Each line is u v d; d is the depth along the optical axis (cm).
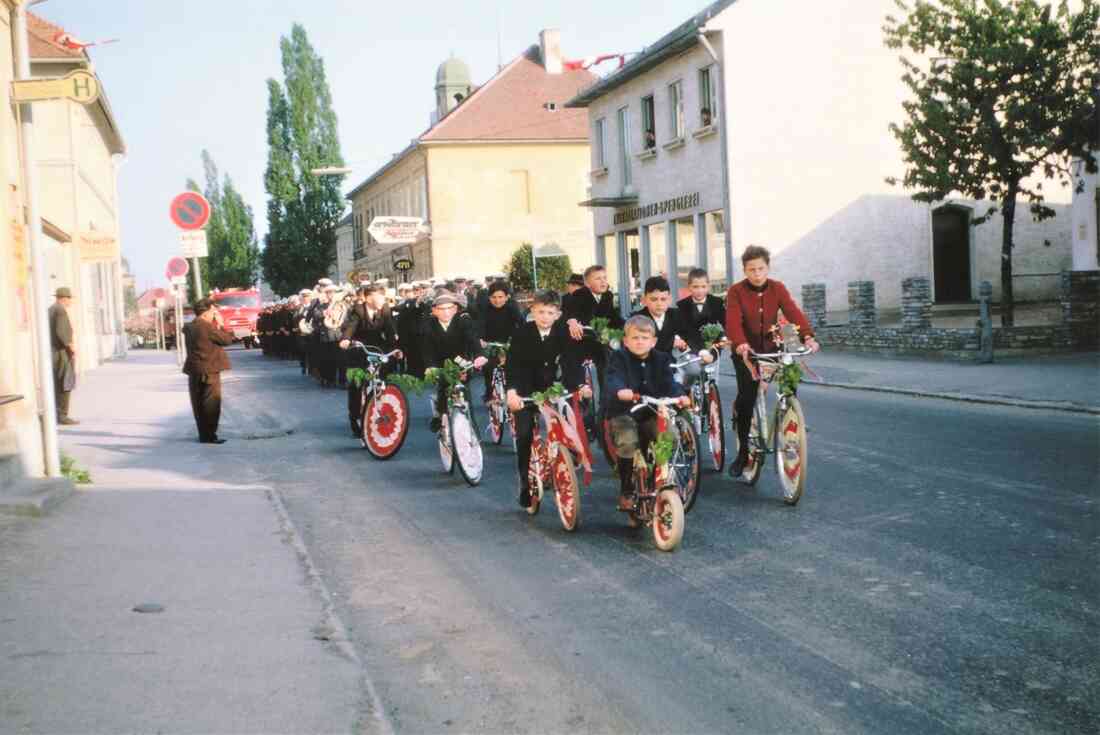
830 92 3061
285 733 428
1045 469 971
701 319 1169
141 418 1753
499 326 1374
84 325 3269
